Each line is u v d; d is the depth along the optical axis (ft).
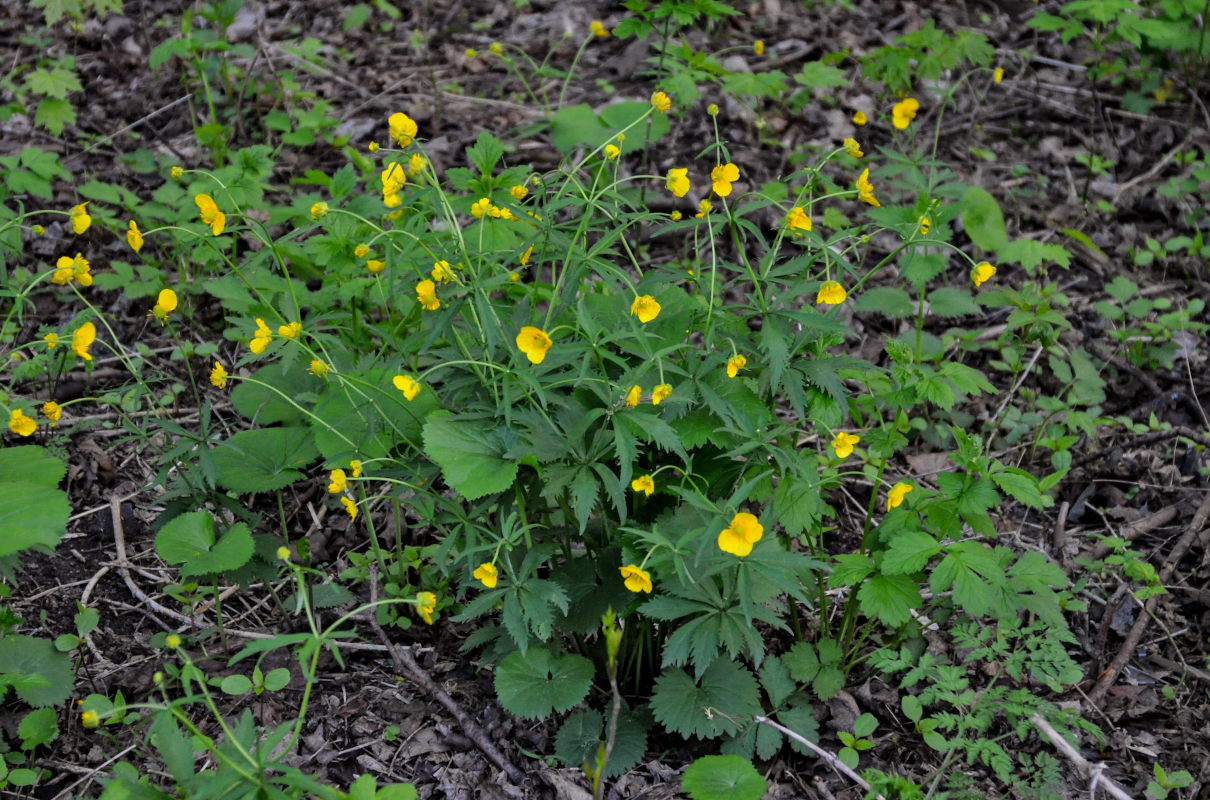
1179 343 5.71
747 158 6.48
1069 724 4.42
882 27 7.78
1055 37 7.70
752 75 6.20
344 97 7.09
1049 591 4.42
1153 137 6.80
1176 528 5.07
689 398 4.20
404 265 4.72
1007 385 5.65
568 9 7.96
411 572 4.85
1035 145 6.77
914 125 6.86
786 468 4.28
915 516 4.41
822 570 4.46
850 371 4.63
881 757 4.40
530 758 4.37
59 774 4.28
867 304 5.40
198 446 4.46
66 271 4.50
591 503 4.09
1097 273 6.07
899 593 4.27
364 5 7.69
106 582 4.81
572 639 4.55
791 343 4.34
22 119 6.67
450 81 7.25
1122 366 5.65
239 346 5.64
